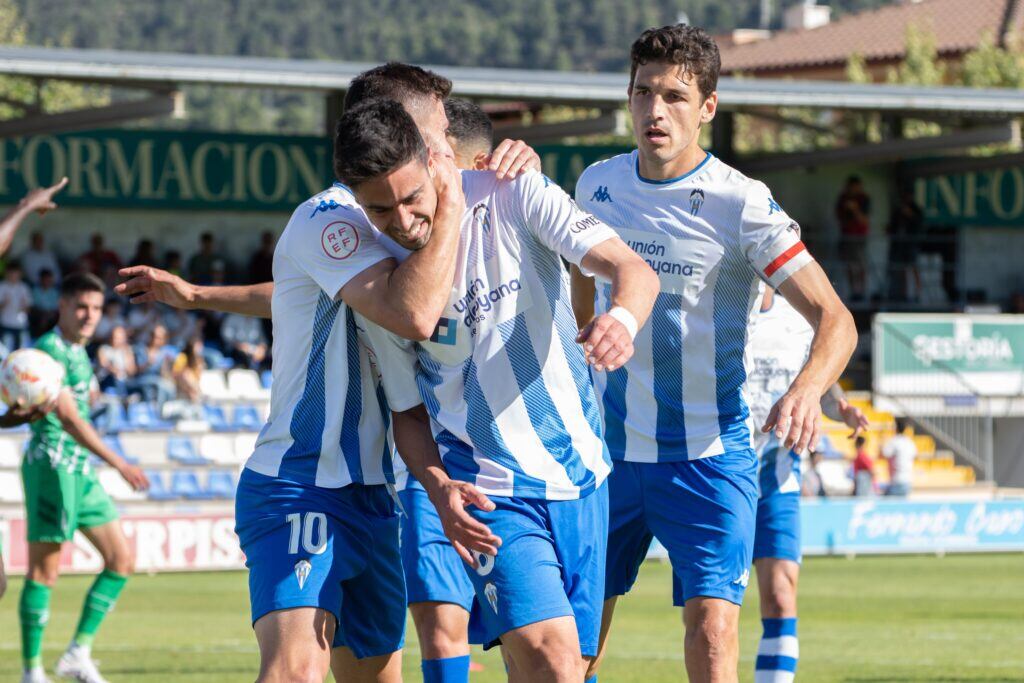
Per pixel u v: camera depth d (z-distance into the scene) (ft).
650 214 55.83
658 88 54.34
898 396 247.29
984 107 240.94
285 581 43.04
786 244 53.11
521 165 45.29
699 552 55.62
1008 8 494.18
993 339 251.19
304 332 44.62
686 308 55.57
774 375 75.51
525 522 45.16
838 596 146.92
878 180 290.56
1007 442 264.11
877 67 490.90
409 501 55.88
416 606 55.31
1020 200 291.38
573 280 57.31
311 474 44.34
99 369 204.64
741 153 273.13
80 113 212.43
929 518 201.67
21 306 216.33
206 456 199.93
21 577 161.17
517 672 45.14
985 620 126.21
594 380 57.57
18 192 236.22
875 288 286.46
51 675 92.53
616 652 103.76
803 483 212.02
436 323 41.96
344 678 49.44
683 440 56.08
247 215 257.55
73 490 86.02
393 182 39.04
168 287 52.29
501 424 45.19
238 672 92.27
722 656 54.90
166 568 170.40
